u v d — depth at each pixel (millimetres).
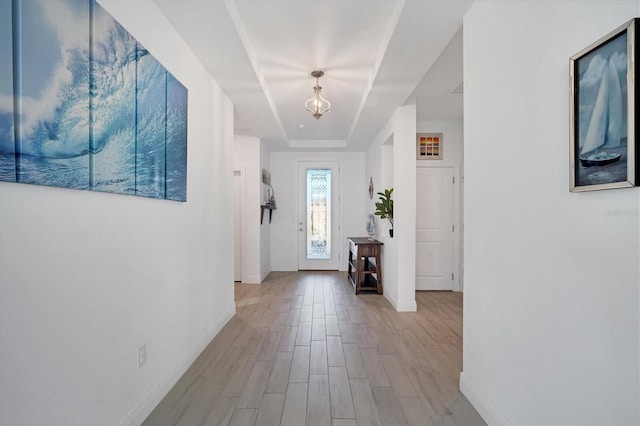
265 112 4137
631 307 1020
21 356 1120
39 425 1188
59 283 1271
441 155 5258
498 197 1729
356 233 6891
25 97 1083
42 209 1192
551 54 1336
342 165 6902
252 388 2260
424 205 5273
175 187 2232
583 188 1160
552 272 1339
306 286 5473
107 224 1552
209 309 3029
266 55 2988
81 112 1334
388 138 4648
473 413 1976
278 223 6883
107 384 1562
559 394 1306
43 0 1144
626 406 1038
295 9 2324
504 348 1687
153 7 1990
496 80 1740
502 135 1686
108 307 1565
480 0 1907
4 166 1024
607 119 1062
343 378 2406
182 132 2348
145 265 1899
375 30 2582
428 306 4316
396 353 2848
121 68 1598
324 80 3555
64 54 1239
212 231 3096
